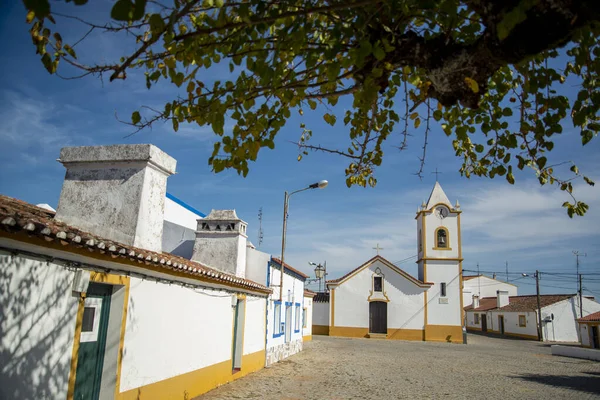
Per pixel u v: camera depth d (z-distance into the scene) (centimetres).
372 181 595
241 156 375
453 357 2227
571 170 471
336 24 314
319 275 3167
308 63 328
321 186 1683
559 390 1346
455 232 3612
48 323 546
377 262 3653
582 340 3631
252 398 1025
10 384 489
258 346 1482
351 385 1295
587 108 368
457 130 465
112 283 677
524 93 434
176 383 880
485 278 6588
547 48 284
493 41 293
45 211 847
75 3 188
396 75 405
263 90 370
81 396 637
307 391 1164
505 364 2009
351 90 380
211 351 1063
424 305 3512
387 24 335
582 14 255
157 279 812
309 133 546
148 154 864
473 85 312
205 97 381
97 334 679
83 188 884
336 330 3606
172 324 869
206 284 1019
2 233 449
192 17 378
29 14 314
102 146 882
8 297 489
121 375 694
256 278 1566
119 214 852
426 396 1179
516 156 457
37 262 529
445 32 337
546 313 4347
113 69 365
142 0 210
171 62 369
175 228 1612
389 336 3497
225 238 1384
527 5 243
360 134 511
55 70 350
